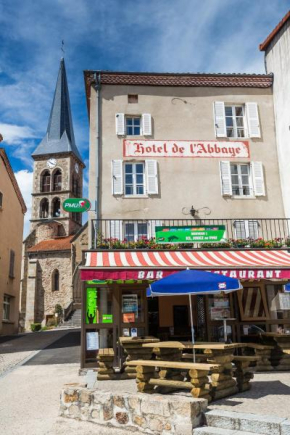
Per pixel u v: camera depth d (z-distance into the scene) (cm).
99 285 1231
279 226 1565
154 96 1677
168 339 1581
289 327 1284
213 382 754
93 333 1188
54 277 5188
